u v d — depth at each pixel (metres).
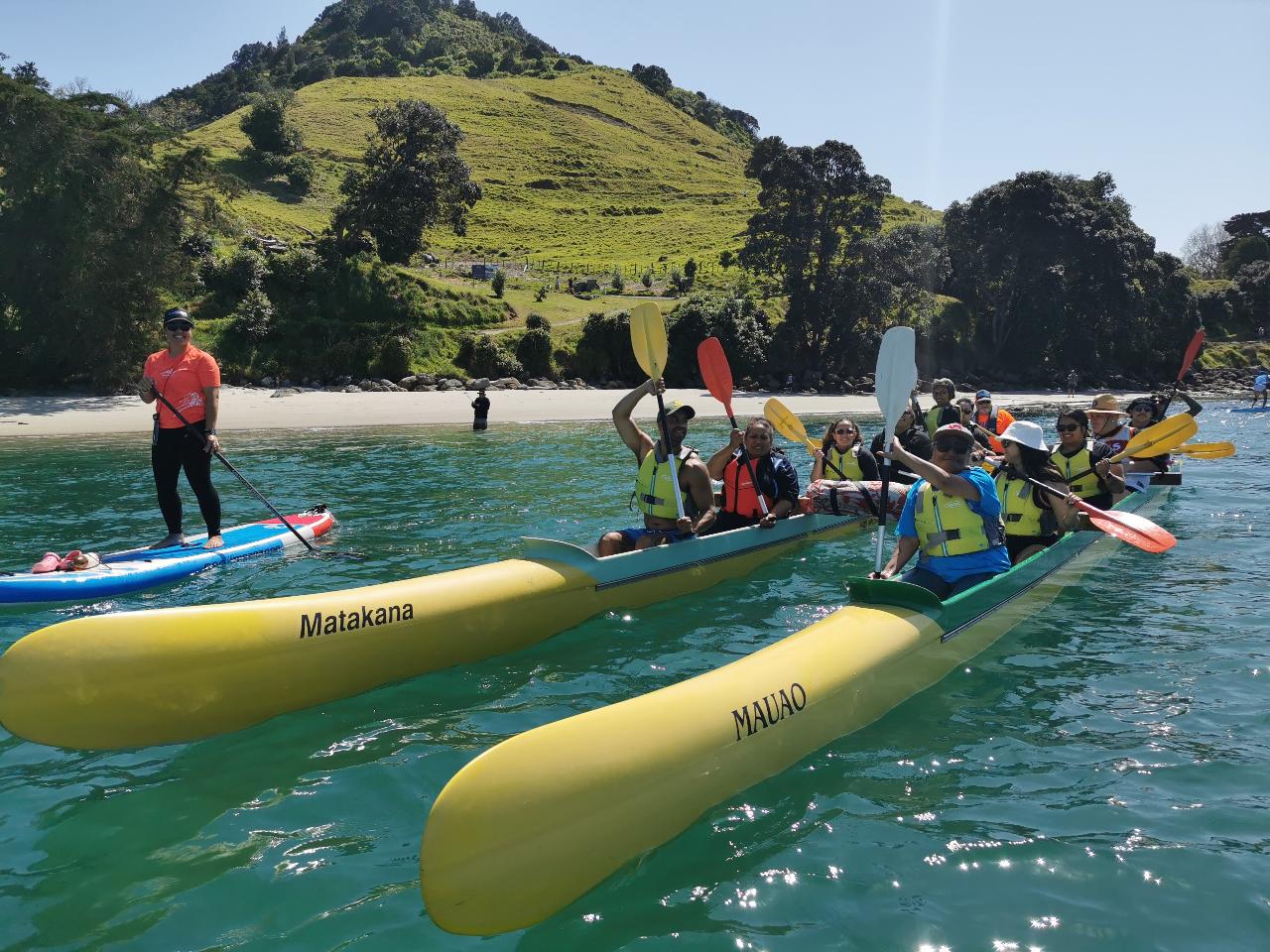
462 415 23.03
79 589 6.09
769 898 2.84
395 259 39.50
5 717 3.60
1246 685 4.62
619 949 2.62
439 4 156.50
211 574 6.85
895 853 3.08
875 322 42.53
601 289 48.72
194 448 7.20
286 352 29.69
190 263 27.84
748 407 29.20
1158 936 2.66
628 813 2.93
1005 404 37.53
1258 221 89.38
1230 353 58.91
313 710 4.32
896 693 4.23
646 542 6.25
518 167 84.06
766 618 5.74
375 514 9.56
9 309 24.58
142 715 3.85
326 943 2.63
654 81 129.62
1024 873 2.97
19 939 2.63
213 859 3.07
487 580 5.07
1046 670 4.84
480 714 4.27
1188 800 3.44
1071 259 49.88
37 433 17.83
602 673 4.79
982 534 5.15
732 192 84.81
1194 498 10.78
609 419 22.77
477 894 2.60
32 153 23.25
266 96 80.00
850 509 8.09
